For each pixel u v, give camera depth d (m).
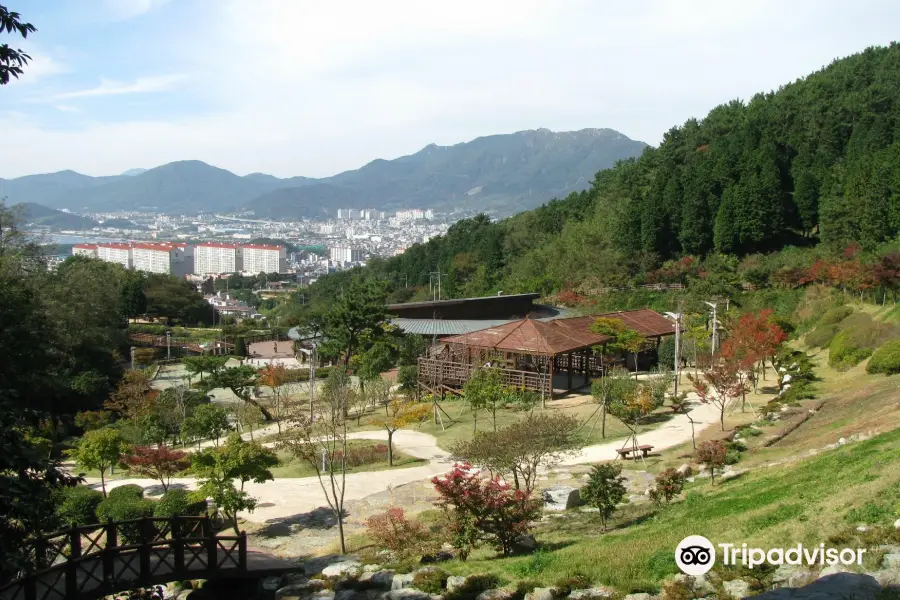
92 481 37.00
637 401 36.84
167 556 21.83
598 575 16.70
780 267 74.50
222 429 46.28
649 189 99.50
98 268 93.81
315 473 35.69
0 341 15.42
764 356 46.28
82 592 18.11
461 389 53.09
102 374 64.31
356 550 24.56
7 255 58.16
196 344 100.81
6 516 12.80
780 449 29.36
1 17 12.23
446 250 147.50
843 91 105.56
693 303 69.12
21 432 12.84
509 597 16.52
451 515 23.20
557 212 131.00
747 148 95.12
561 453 34.06
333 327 68.81
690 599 14.42
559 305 91.19
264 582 21.67
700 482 26.58
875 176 71.38
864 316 54.66
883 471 18.55
